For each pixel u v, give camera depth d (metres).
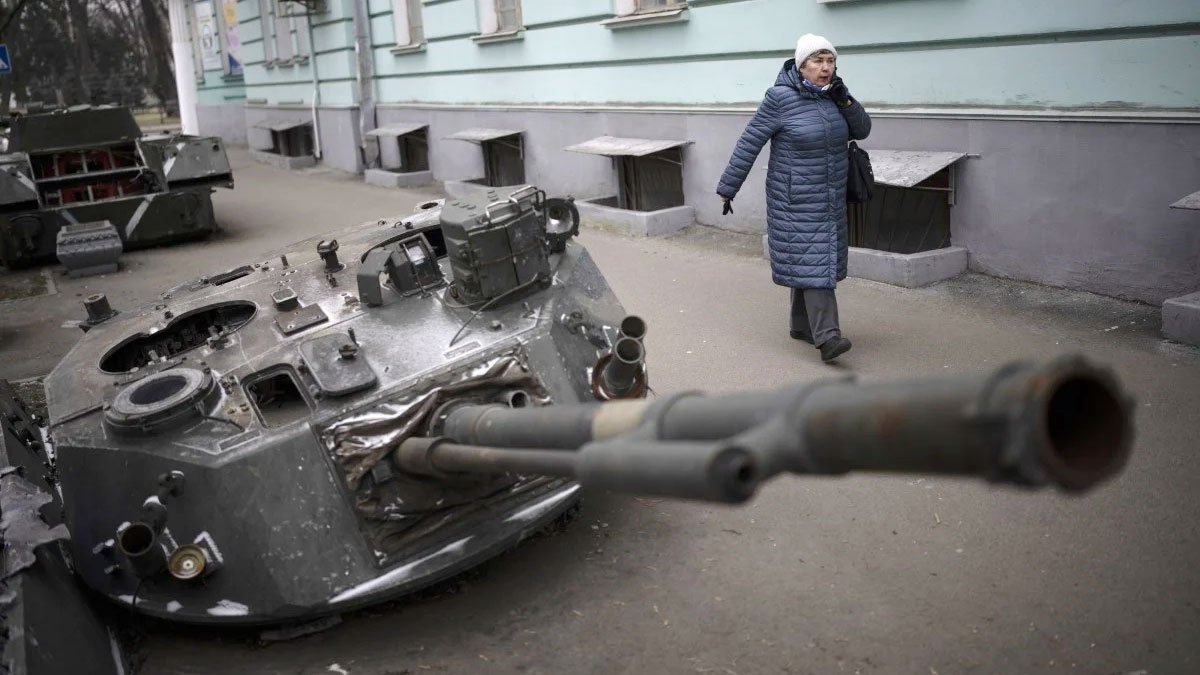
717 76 9.52
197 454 3.67
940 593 3.71
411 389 3.78
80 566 3.84
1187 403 4.96
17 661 2.88
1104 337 5.99
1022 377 1.51
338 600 3.50
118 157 12.49
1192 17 5.93
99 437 3.89
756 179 9.23
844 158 5.88
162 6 37.94
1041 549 3.91
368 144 16.67
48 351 8.09
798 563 4.01
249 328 4.32
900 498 4.41
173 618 3.59
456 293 4.29
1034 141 6.89
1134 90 6.31
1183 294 6.24
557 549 4.29
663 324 7.05
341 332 4.11
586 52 11.23
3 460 4.23
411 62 15.34
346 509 3.61
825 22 8.25
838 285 7.56
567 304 4.30
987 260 7.39
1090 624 3.45
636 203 11.04
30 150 11.87
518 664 3.56
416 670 3.57
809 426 1.78
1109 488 4.27
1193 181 6.08
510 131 12.68
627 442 2.10
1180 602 3.51
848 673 3.34
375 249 4.45
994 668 3.28
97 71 37.62
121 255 11.73
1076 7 6.50
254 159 21.09
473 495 3.77
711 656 3.50
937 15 7.37
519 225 4.15
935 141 7.56
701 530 4.34
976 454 1.55
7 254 11.07
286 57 19.80
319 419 3.71
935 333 6.34
